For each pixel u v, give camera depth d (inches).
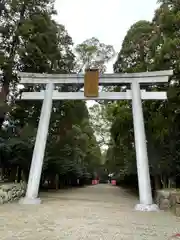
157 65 403.5
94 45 627.2
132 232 195.2
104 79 396.8
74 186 965.8
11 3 435.8
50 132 601.3
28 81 409.7
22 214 264.4
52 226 210.5
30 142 471.2
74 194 557.0
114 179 1249.4
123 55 503.5
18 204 342.0
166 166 426.0
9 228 197.9
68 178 842.2
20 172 478.6
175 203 289.0
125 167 701.3
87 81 393.4
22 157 458.6
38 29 457.1
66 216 261.0
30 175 367.2
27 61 472.1
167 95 396.5
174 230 203.5
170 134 438.0
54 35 474.9
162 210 316.8
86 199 448.8
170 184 428.8
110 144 963.3
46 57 468.8
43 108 394.3
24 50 436.5
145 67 460.1
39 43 455.8
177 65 389.1
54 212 284.4
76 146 814.5
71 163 705.6
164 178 442.9
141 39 455.5
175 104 406.0
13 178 473.7
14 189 380.8
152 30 438.6
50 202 378.6
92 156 1218.0
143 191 332.5
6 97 463.8
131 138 561.6
